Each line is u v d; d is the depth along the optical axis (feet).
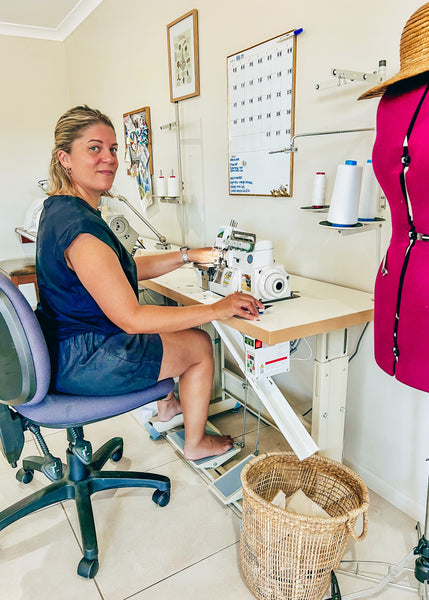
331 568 3.96
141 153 10.40
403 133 3.04
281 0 5.75
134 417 7.75
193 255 5.88
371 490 5.75
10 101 13.83
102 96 12.19
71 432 4.83
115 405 4.42
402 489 5.35
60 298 4.18
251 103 6.59
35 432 4.49
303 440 4.53
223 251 5.14
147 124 9.80
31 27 13.37
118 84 11.04
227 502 5.22
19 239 14.66
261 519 3.89
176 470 6.22
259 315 4.36
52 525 5.29
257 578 4.13
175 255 5.89
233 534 5.06
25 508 4.90
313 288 5.50
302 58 5.61
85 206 4.26
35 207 12.57
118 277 3.91
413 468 5.16
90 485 5.22
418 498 5.16
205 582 4.44
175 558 4.74
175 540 4.99
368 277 5.27
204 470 5.78
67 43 13.88
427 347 3.20
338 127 5.29
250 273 4.74
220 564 4.66
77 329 4.28
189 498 5.66
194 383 5.27
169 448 6.77
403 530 5.06
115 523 5.26
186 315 4.17
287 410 4.74
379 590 4.28
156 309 4.10
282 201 6.40
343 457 6.11
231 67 6.85
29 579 4.54
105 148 4.47
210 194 8.12
